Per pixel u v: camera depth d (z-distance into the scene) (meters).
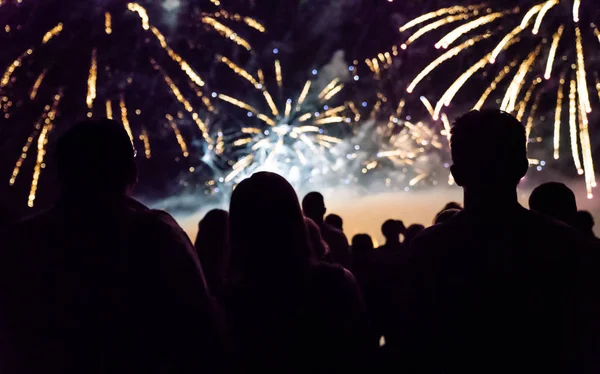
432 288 2.44
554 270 2.33
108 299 2.38
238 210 2.77
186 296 2.39
